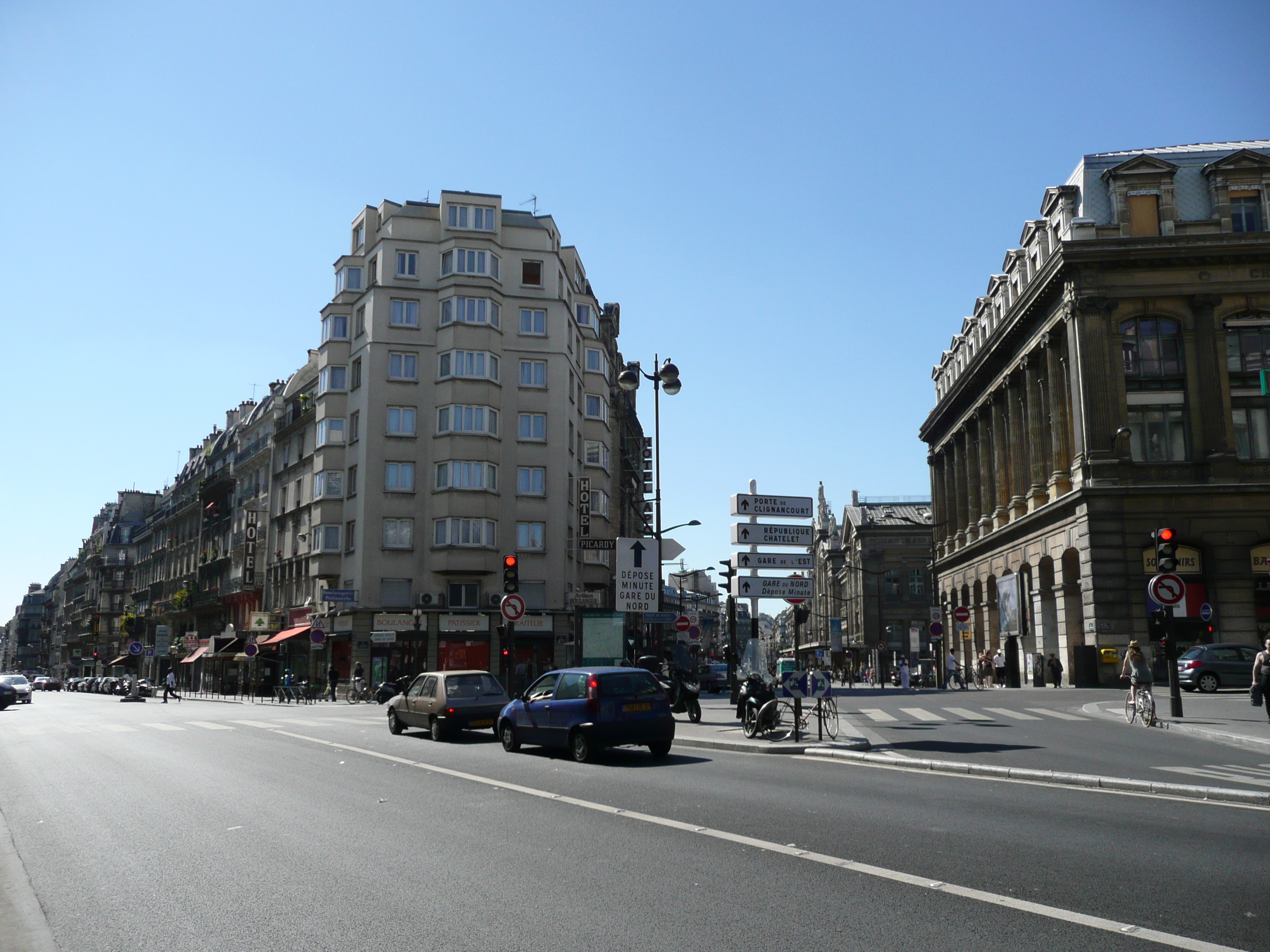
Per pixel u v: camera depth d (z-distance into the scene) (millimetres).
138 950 5672
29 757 17125
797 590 20375
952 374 65750
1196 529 37938
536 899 6527
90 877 7574
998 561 53094
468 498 46781
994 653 52594
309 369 63906
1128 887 6488
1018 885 6570
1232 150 42188
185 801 11391
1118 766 13398
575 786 12148
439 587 46719
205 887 7121
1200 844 7867
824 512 134875
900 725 21406
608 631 32188
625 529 68875
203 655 73375
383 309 48938
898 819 9180
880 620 93688
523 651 47094
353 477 49438
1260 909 5941
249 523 65500
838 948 5320
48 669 169125
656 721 15750
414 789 12070
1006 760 14180
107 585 122938
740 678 19953
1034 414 47375
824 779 12547
